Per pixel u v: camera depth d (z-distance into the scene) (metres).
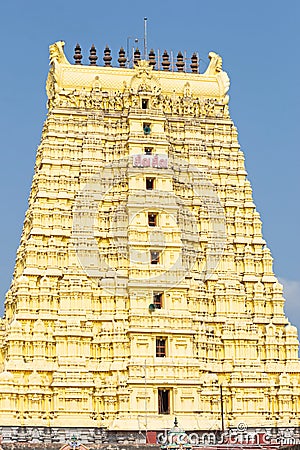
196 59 137.12
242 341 124.00
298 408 124.00
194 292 124.31
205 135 132.25
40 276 121.19
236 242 128.62
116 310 121.06
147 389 117.50
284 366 125.31
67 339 118.69
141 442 114.38
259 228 130.25
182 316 121.50
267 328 125.69
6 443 108.44
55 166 126.00
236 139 133.38
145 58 136.00
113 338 119.56
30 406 115.44
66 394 116.62
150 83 130.38
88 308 120.69
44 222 123.56
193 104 132.25
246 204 130.50
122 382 117.19
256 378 122.88
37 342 117.75
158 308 122.44
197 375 119.81
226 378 122.75
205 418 119.19
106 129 128.75
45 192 124.50
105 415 116.94
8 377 114.94
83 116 128.38
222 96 134.38
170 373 118.81
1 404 114.06
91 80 130.00
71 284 120.62
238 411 121.19
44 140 127.50
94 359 119.81
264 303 127.25
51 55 131.62
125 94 129.88
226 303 125.38
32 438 113.62
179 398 118.19
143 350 119.44
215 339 123.94
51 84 132.38
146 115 128.00
